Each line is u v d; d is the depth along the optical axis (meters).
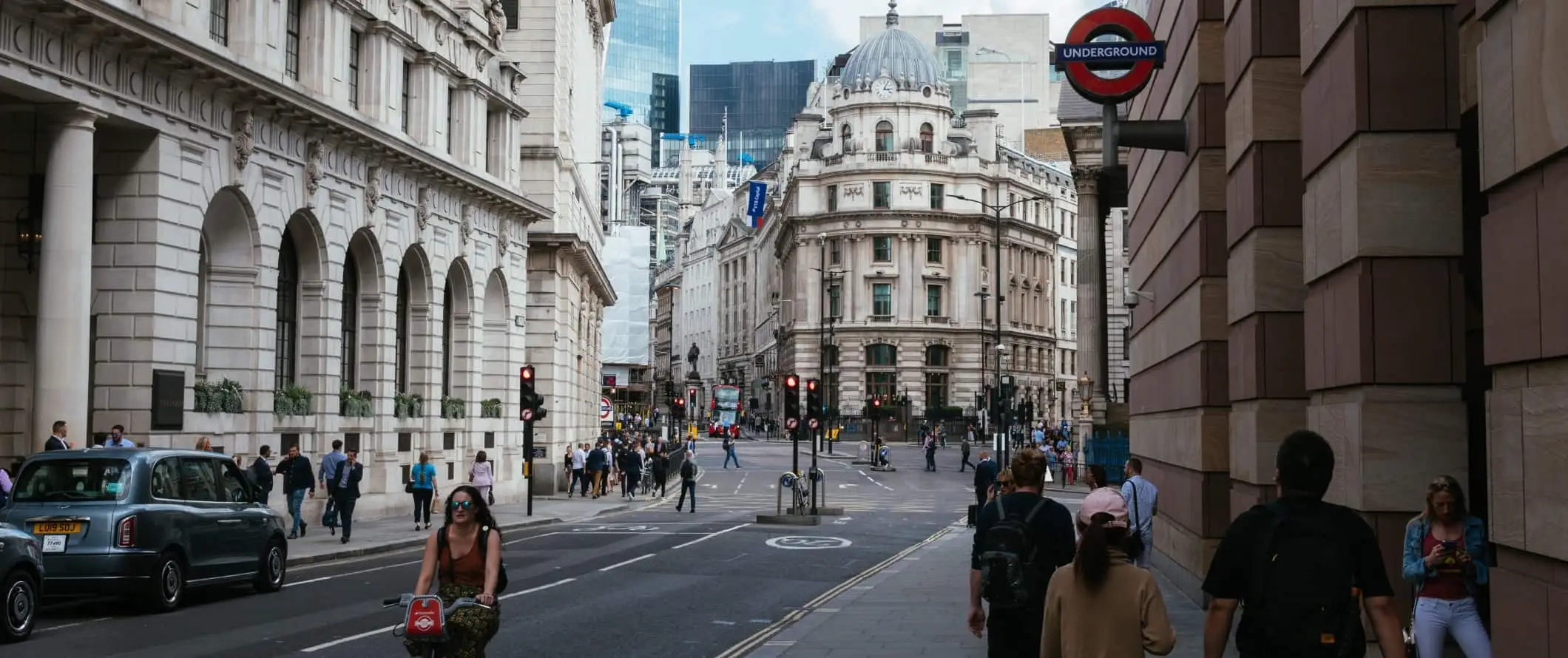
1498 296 7.62
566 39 55.78
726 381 163.50
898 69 118.12
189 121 27.47
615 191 148.50
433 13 39.41
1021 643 8.80
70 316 23.92
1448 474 10.78
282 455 31.84
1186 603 18.38
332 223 33.81
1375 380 10.88
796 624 16.78
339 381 34.50
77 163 24.17
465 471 42.84
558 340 54.09
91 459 17.25
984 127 121.81
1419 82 10.76
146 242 26.42
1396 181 10.80
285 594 19.83
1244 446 15.35
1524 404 7.30
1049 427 110.56
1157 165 22.27
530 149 52.31
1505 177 7.46
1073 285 140.50
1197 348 17.97
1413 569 9.80
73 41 23.73
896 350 115.94
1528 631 7.17
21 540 15.00
